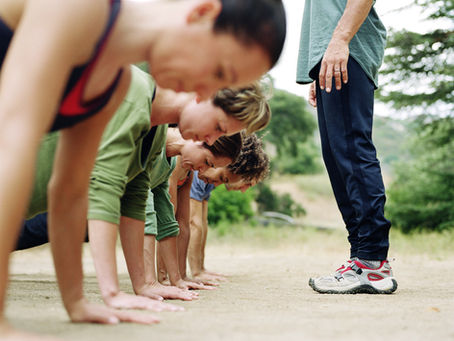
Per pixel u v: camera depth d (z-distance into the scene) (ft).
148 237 9.12
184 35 4.28
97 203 6.54
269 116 8.31
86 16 4.10
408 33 42.55
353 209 10.65
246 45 4.28
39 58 3.95
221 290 10.37
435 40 42.04
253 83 7.86
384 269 10.03
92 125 5.17
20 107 3.88
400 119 45.65
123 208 8.09
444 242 32.96
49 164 7.84
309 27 11.43
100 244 6.50
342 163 10.26
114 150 6.72
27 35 4.01
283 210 83.51
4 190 3.73
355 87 10.27
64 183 5.30
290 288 11.00
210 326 5.10
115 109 5.30
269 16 4.31
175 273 10.43
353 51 10.27
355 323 5.56
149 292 8.05
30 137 3.88
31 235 11.44
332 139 10.37
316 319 5.82
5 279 3.79
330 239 38.58
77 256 5.34
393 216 48.24
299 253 29.35
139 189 8.12
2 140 3.82
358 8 9.80
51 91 4.03
